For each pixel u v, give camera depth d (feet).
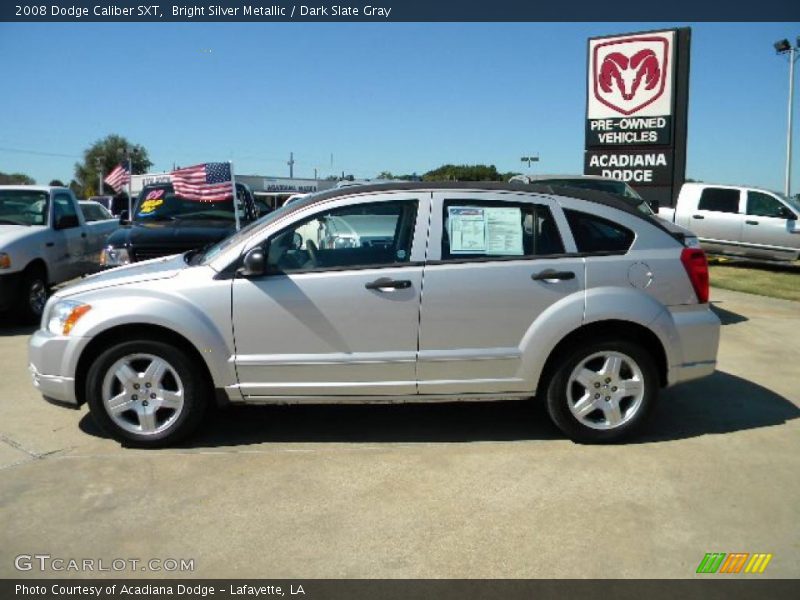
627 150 59.21
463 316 14.67
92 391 14.70
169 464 14.21
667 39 56.39
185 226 29.01
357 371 14.73
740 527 11.69
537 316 14.75
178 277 14.75
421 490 13.07
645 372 15.07
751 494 12.90
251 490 13.04
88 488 13.10
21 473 13.75
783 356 23.68
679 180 57.57
